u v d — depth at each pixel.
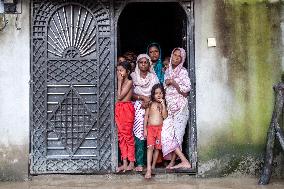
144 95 6.89
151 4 10.00
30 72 6.74
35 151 6.73
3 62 6.71
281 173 6.89
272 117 6.75
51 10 6.79
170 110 6.82
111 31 6.81
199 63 6.88
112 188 6.29
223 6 6.93
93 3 6.80
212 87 6.88
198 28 6.89
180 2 6.90
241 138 6.89
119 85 6.63
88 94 6.79
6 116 6.70
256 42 6.95
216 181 6.70
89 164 6.76
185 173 6.81
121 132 6.64
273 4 6.97
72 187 6.34
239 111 6.90
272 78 6.95
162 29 10.16
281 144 6.54
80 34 6.80
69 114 6.79
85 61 6.80
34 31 6.78
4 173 6.68
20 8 6.73
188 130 6.98
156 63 7.24
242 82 6.92
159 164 7.09
